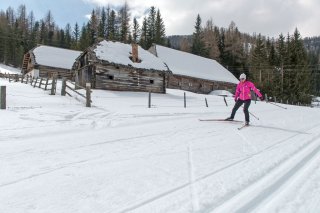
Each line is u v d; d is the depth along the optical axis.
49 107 15.07
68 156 5.94
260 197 3.93
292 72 58.31
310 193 4.07
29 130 8.90
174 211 3.48
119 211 3.48
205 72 50.94
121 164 5.41
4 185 4.30
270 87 57.53
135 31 87.88
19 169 5.05
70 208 3.56
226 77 53.00
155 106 19.11
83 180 4.53
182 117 12.90
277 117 14.05
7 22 110.12
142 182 4.46
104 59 28.81
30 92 21.17
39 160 5.62
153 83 31.69
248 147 6.91
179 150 6.54
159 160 5.70
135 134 8.45
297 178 4.70
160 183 4.42
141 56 32.12
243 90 10.71
